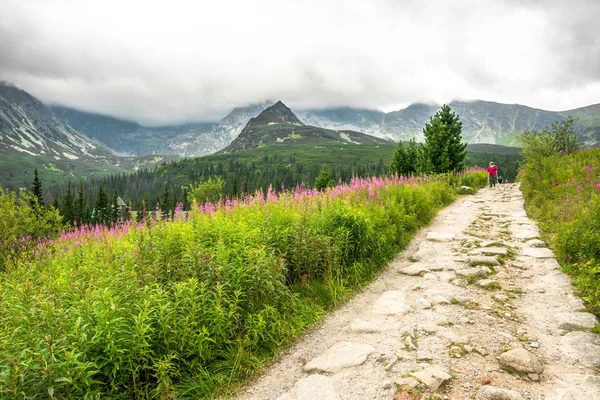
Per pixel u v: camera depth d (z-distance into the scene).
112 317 3.84
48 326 3.65
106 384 3.75
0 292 4.61
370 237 8.30
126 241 7.08
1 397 2.94
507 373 3.77
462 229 11.06
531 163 17.91
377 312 5.75
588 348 4.09
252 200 9.88
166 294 4.51
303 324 5.51
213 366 4.43
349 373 4.05
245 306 5.30
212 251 5.75
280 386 4.09
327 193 11.55
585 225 7.16
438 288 6.48
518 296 5.84
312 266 6.96
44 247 10.23
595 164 15.35
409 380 3.72
